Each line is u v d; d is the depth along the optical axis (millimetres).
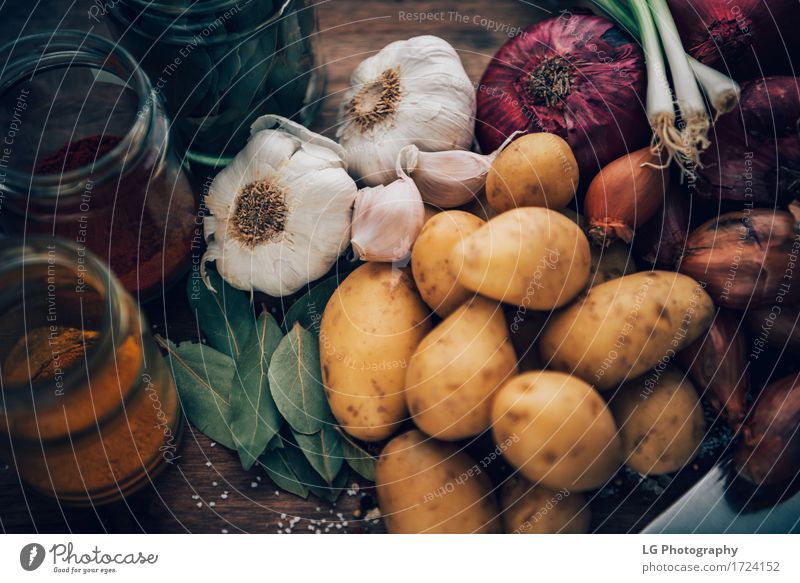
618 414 602
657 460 602
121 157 577
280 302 708
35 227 627
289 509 670
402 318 593
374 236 620
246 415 646
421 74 663
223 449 681
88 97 688
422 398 562
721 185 632
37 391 534
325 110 774
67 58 632
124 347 572
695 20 653
